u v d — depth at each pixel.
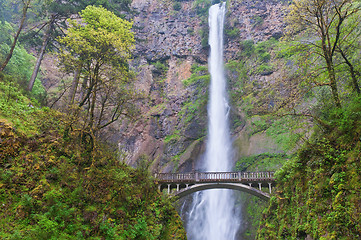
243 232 31.42
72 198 12.08
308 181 14.09
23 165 11.60
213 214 35.16
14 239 8.66
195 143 41.34
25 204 10.16
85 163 14.71
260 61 44.28
